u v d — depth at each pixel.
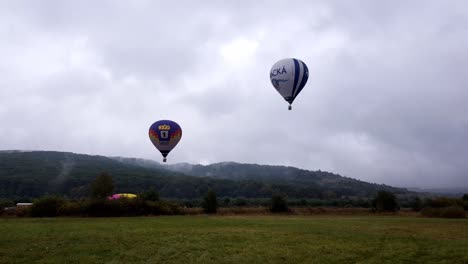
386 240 22.73
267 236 24.05
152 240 21.83
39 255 17.84
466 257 17.92
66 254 18.14
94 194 53.25
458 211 47.72
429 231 28.16
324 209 59.53
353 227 30.75
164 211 50.78
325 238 23.41
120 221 36.16
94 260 16.98
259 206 68.06
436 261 17.22
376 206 60.16
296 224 33.19
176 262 16.70
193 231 26.23
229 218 42.62
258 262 16.77
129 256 17.78
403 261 17.19
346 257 17.83
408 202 74.75
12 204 58.25
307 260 17.19
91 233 24.53
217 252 18.72
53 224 31.62
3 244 20.31
